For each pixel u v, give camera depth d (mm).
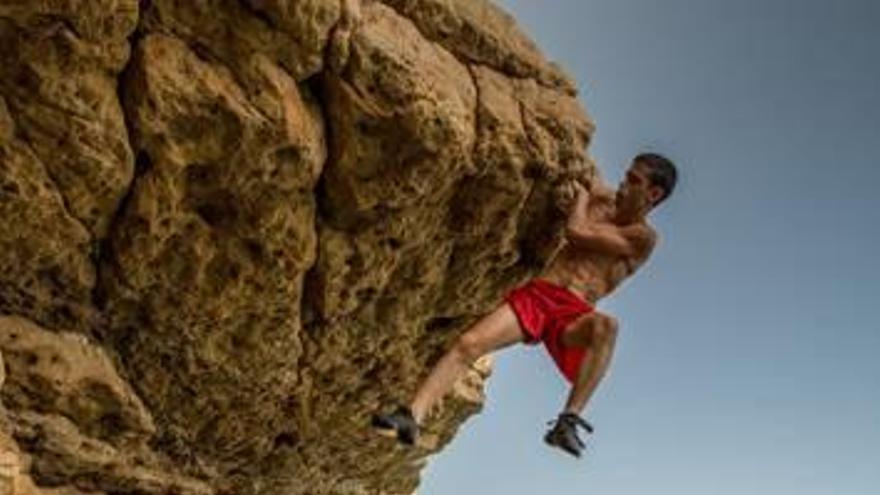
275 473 13695
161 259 10320
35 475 11109
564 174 11227
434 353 12945
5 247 9820
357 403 13086
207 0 8914
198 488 12758
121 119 9203
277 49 9203
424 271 11492
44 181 9391
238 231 10188
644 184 10359
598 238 10281
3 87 8859
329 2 9062
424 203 10547
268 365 11664
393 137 9773
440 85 9781
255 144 9414
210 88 9109
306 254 10539
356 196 10203
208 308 10766
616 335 10023
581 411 9859
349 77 9484
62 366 10602
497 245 11523
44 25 8523
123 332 10992
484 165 10609
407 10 10133
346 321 11695
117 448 11594
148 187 9648
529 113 10945
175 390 11719
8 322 10320
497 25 11047
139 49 8984
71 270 10227
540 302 10195
